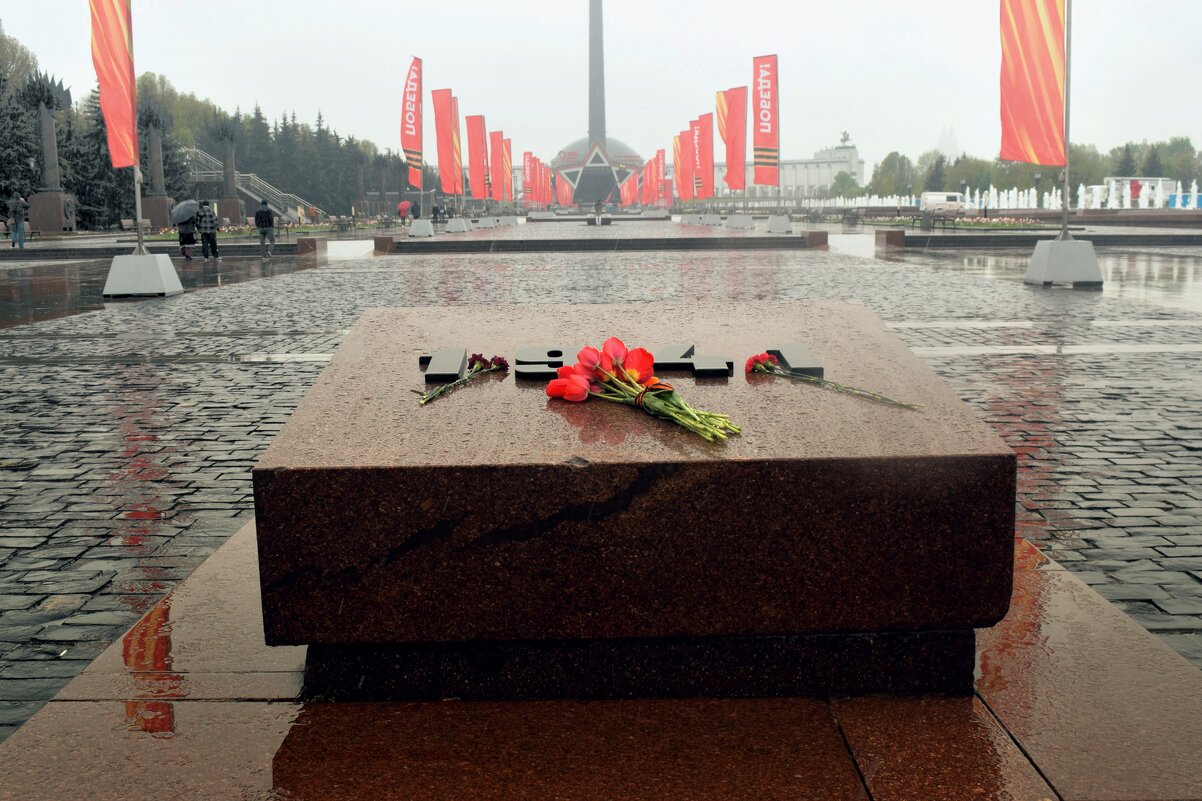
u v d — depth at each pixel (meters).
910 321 13.36
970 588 3.10
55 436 7.57
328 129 129.12
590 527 3.04
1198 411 7.91
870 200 104.19
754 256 29.45
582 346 4.04
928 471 3.02
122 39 18.09
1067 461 6.52
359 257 31.55
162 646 3.70
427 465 3.00
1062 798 2.65
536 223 64.88
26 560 4.95
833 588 3.09
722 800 2.66
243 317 14.98
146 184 69.75
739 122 43.28
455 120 46.34
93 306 17.05
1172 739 2.93
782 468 3.01
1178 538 5.07
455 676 3.20
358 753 2.91
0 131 55.62
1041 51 17.47
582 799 2.67
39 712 3.20
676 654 3.19
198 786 2.76
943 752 2.87
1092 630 3.71
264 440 7.39
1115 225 46.59
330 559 3.06
